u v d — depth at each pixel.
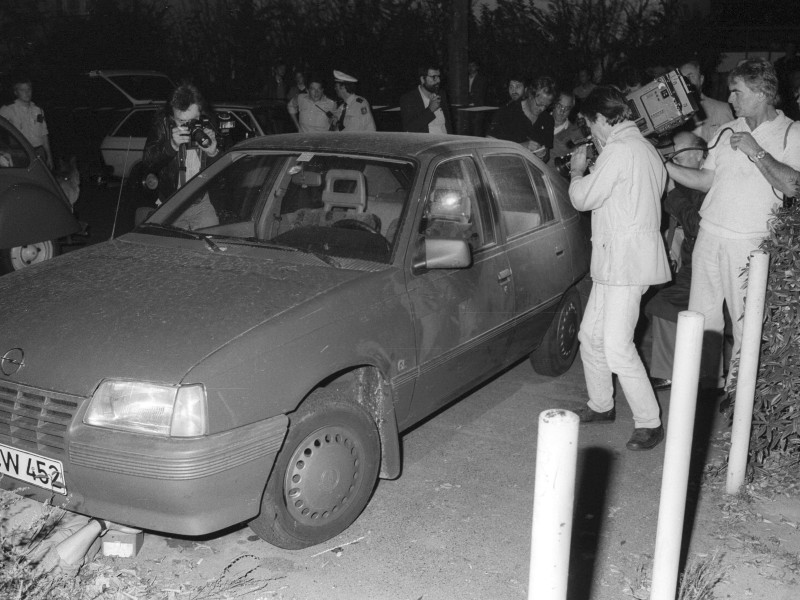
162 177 6.38
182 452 3.23
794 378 4.30
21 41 19.70
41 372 3.48
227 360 3.39
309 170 4.78
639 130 4.95
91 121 13.73
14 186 7.50
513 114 8.12
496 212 5.07
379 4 18.70
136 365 3.39
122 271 4.17
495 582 3.68
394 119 12.42
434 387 4.49
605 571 3.75
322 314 3.76
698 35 15.70
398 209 4.50
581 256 5.92
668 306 5.74
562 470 2.25
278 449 3.49
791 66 11.96
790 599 3.59
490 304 4.83
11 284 4.16
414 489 4.47
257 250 4.36
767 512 4.27
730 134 5.09
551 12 17.16
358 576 3.69
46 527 3.58
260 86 19.19
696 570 3.68
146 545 3.86
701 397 5.69
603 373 5.18
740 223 5.03
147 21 20.16
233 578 3.63
